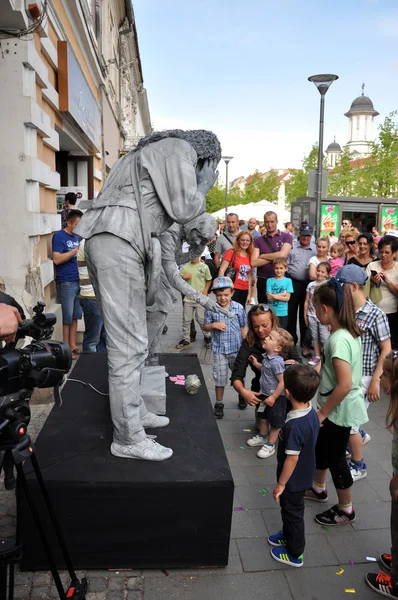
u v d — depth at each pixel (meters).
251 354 4.34
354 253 7.08
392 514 2.62
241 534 3.11
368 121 67.88
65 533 2.63
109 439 3.11
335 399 3.02
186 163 2.77
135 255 2.72
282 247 7.35
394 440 2.69
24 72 5.04
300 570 2.81
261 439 4.34
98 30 11.66
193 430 3.27
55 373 1.94
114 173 2.94
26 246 5.18
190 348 7.66
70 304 6.43
